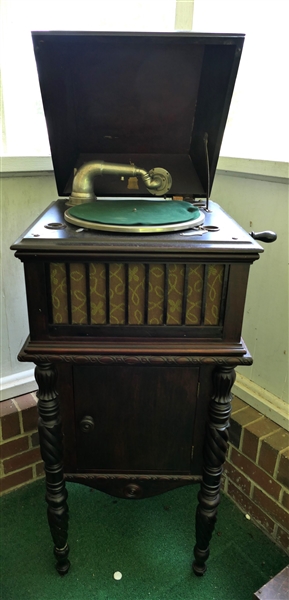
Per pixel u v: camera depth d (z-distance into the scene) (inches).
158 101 40.5
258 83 49.1
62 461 38.9
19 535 48.4
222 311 32.7
